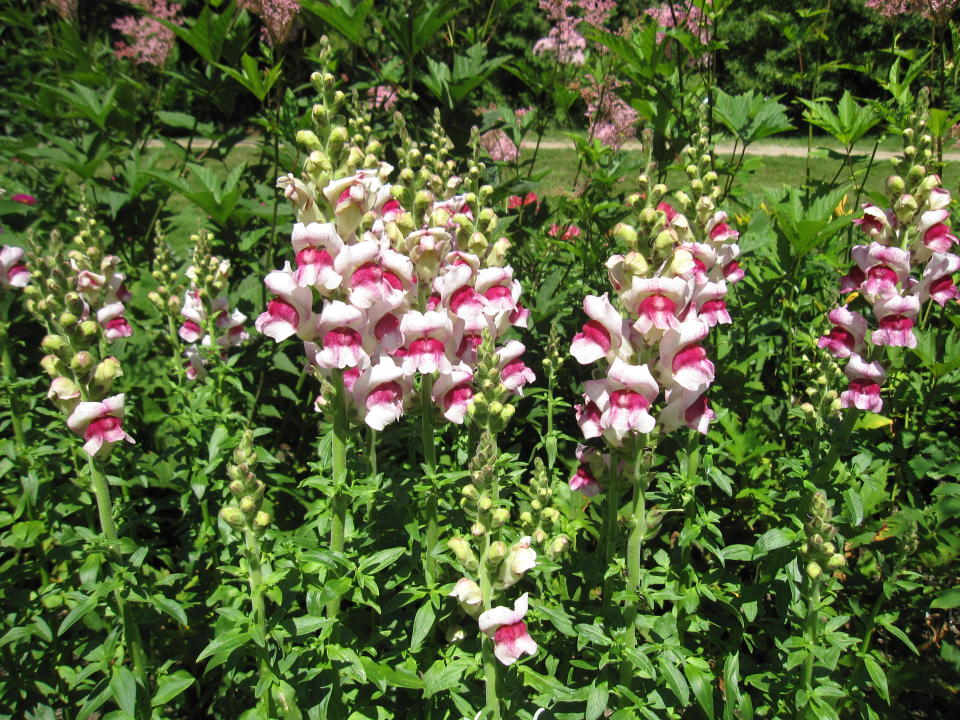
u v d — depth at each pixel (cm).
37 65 145
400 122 61
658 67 85
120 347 80
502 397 52
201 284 75
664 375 49
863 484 66
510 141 102
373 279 49
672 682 48
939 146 79
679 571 58
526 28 302
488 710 49
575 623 55
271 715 51
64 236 103
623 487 53
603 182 89
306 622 49
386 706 60
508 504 56
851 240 87
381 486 56
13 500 68
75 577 68
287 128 86
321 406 52
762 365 83
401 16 84
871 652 62
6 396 67
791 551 61
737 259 80
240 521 47
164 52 101
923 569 67
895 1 84
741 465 73
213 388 72
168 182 80
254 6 76
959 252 73
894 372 75
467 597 47
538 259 97
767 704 58
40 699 60
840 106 81
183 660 65
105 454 52
